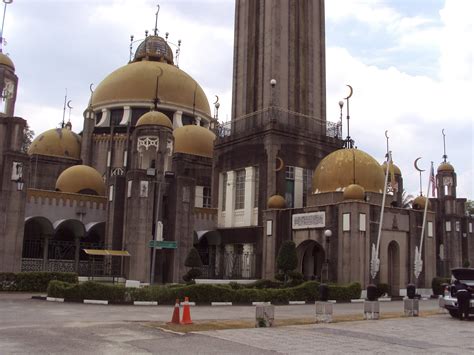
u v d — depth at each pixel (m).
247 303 30.27
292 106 49.62
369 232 37.91
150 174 40.72
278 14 50.22
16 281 33.41
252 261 46.44
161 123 43.88
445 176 59.34
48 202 45.22
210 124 69.25
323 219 39.69
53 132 62.59
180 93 66.19
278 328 18.03
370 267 37.22
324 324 19.66
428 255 42.25
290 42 50.81
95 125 64.38
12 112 38.31
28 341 14.31
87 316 21.41
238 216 49.38
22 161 36.03
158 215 39.47
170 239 42.03
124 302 27.48
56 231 43.19
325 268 34.38
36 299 28.98
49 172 59.88
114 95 64.12
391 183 45.84
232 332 16.72
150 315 22.33
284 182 46.44
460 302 22.02
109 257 41.91
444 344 15.12
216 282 41.28
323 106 52.06
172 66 70.25
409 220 41.41
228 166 51.00
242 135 49.62
